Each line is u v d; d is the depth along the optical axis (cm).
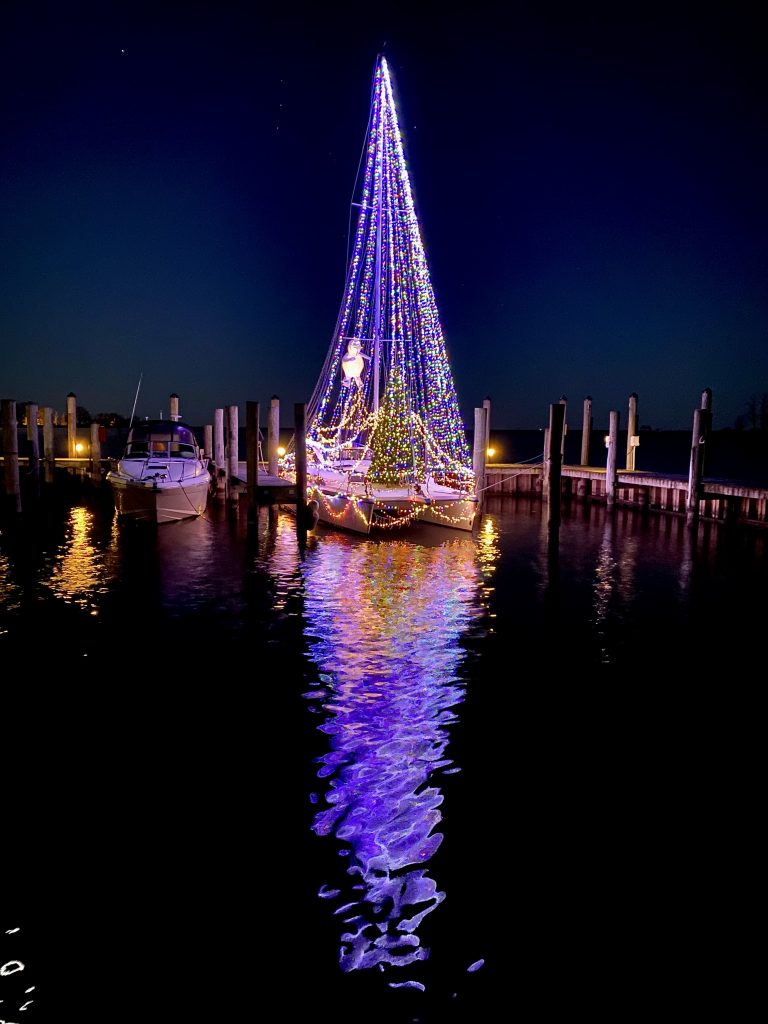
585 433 3206
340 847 527
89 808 578
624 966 415
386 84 2017
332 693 828
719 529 2161
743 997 394
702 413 2081
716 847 531
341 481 2052
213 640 1020
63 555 1612
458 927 444
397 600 1262
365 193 2081
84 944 430
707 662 952
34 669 895
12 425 2144
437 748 690
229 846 527
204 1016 381
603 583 1420
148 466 2147
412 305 2067
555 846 530
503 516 2455
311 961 417
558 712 780
